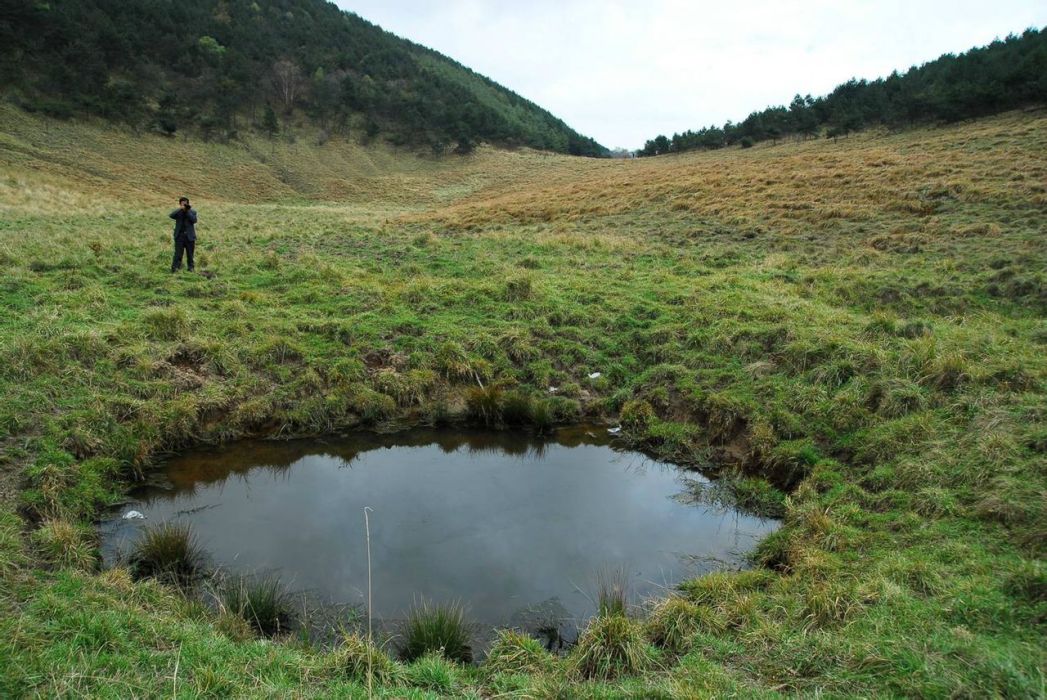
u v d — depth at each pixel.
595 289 14.98
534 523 7.82
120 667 4.15
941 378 8.68
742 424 9.66
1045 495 5.95
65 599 4.97
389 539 7.35
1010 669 3.90
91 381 9.25
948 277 14.61
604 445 10.26
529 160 81.94
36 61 60.84
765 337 11.41
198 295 13.15
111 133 57.66
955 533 6.02
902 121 50.19
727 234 21.95
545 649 5.45
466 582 6.54
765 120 72.94
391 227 26.23
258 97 81.75
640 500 8.49
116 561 6.46
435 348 11.85
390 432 10.37
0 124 48.94
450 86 112.94
